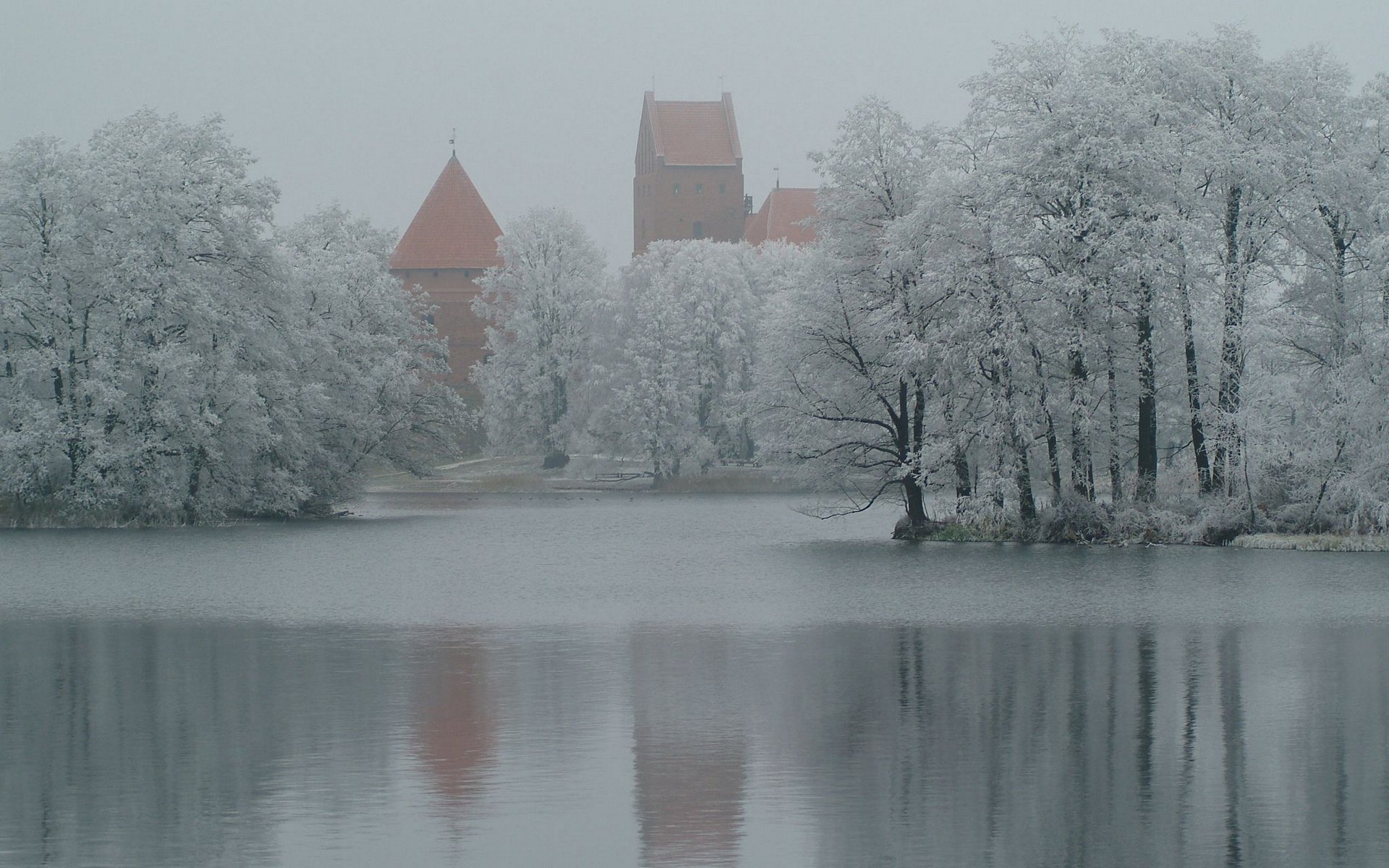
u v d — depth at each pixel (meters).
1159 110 56.53
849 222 61.44
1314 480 55.78
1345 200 57.47
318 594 44.81
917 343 56.34
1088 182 55.62
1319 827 18.53
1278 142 58.16
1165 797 19.92
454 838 18.08
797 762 21.83
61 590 45.84
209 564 55.00
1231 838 18.12
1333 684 27.91
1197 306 55.34
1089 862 17.20
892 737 23.45
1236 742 23.02
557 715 25.11
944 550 57.34
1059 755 22.25
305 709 25.77
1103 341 55.19
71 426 68.88
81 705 26.27
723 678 28.86
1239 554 52.94
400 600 43.09
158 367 67.94
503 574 50.81
